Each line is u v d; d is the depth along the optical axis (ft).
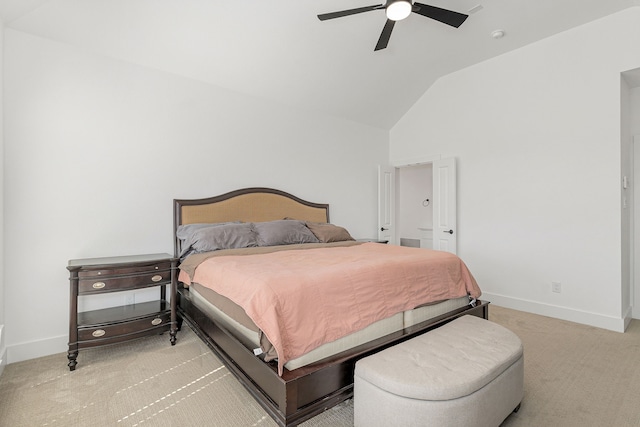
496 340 6.07
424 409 4.53
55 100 8.85
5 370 7.70
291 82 12.71
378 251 10.01
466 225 14.40
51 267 8.79
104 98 9.65
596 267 10.80
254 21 9.62
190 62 10.67
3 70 8.05
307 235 12.09
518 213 12.71
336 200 15.89
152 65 10.45
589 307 10.94
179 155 11.13
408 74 14.19
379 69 13.29
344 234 13.17
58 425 5.69
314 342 5.52
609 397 6.56
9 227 8.18
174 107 11.03
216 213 11.74
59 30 8.61
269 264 7.63
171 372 7.61
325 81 13.14
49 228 8.77
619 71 10.34
